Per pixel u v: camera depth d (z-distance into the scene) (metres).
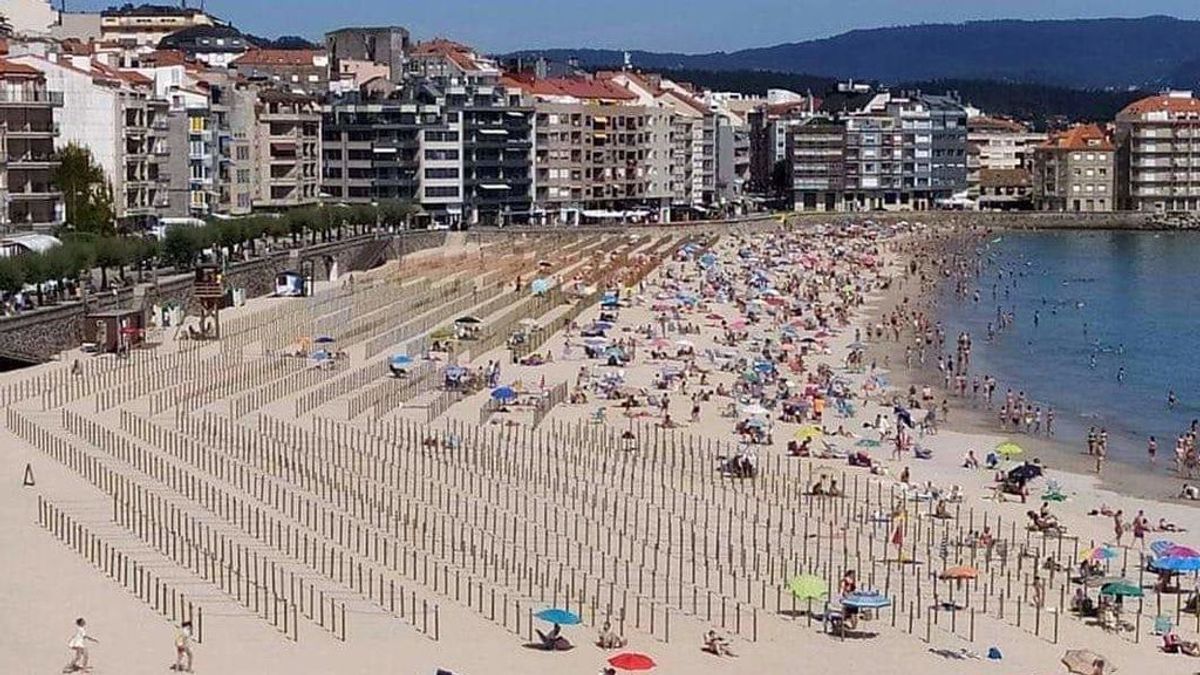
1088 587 131.38
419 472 165.88
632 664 106.69
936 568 136.00
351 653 110.69
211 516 145.25
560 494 157.75
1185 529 153.50
